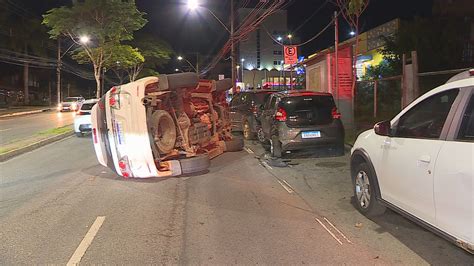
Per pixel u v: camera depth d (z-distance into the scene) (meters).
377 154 5.57
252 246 5.01
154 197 7.40
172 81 8.24
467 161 3.83
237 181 8.61
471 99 4.13
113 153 8.24
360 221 5.88
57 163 11.37
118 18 34.41
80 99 47.88
